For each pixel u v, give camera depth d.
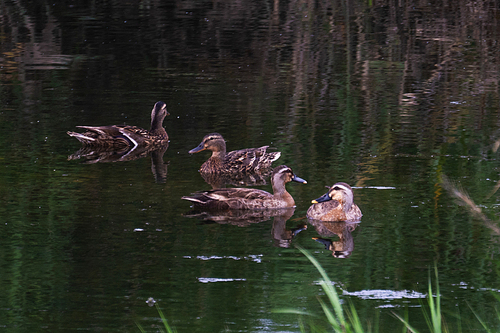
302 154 18.22
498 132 20.25
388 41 33.78
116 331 8.90
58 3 41.97
